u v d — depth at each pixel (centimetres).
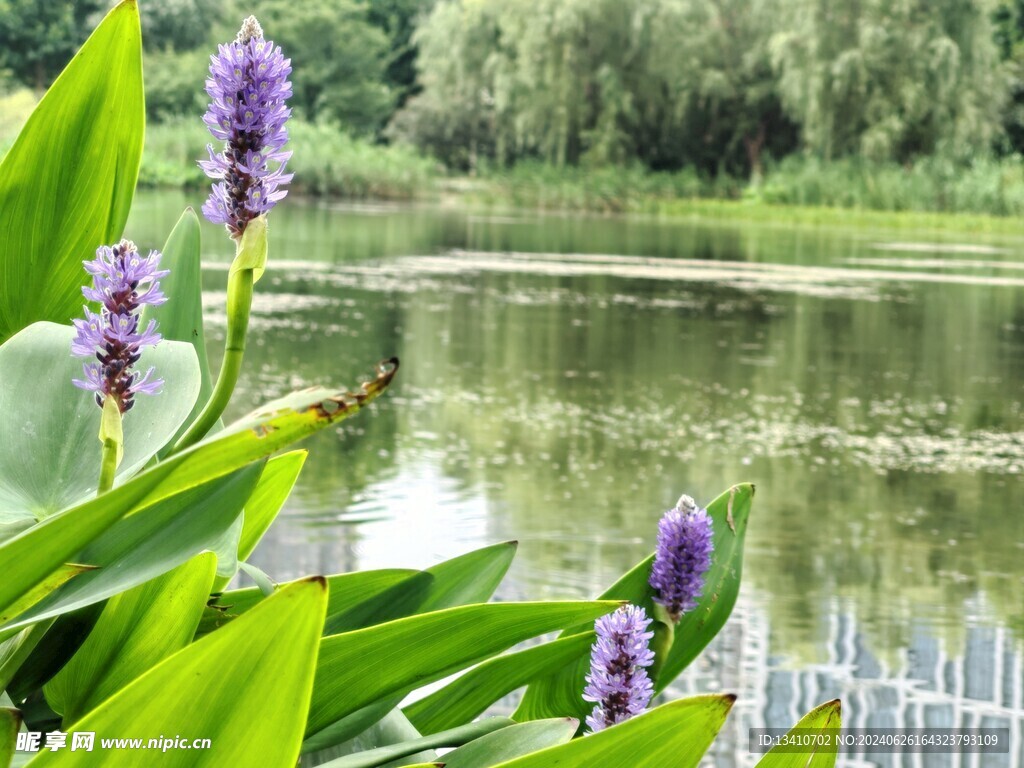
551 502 495
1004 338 1106
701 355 947
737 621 370
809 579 418
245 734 55
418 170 3341
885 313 1254
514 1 3259
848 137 3125
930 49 2922
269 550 407
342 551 409
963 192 2986
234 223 69
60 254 91
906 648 349
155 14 4106
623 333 1040
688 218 3166
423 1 4638
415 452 577
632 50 3234
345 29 4022
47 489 72
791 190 3158
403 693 79
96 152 90
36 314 91
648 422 683
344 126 3972
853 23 2967
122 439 68
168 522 66
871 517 506
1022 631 366
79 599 62
